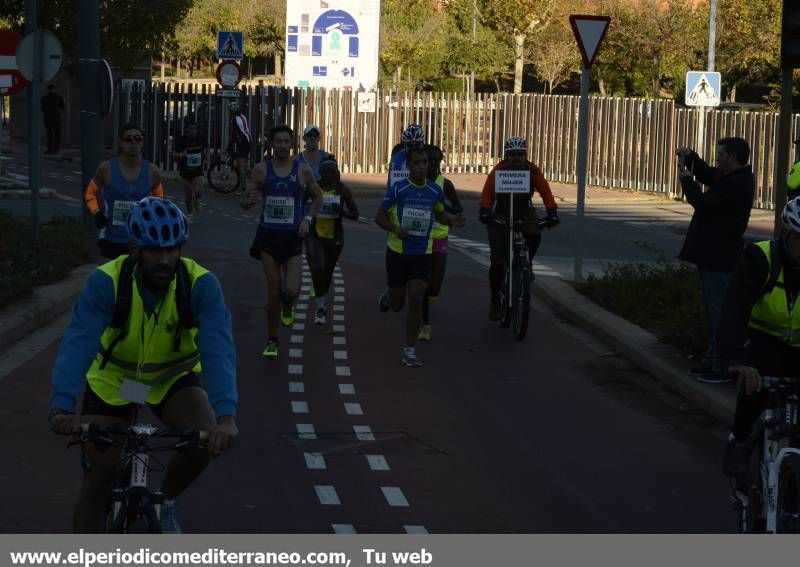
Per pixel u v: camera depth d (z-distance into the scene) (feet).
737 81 202.39
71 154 143.54
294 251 45.03
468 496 28.89
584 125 62.85
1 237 62.44
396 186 44.06
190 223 88.63
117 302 19.70
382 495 28.71
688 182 40.06
